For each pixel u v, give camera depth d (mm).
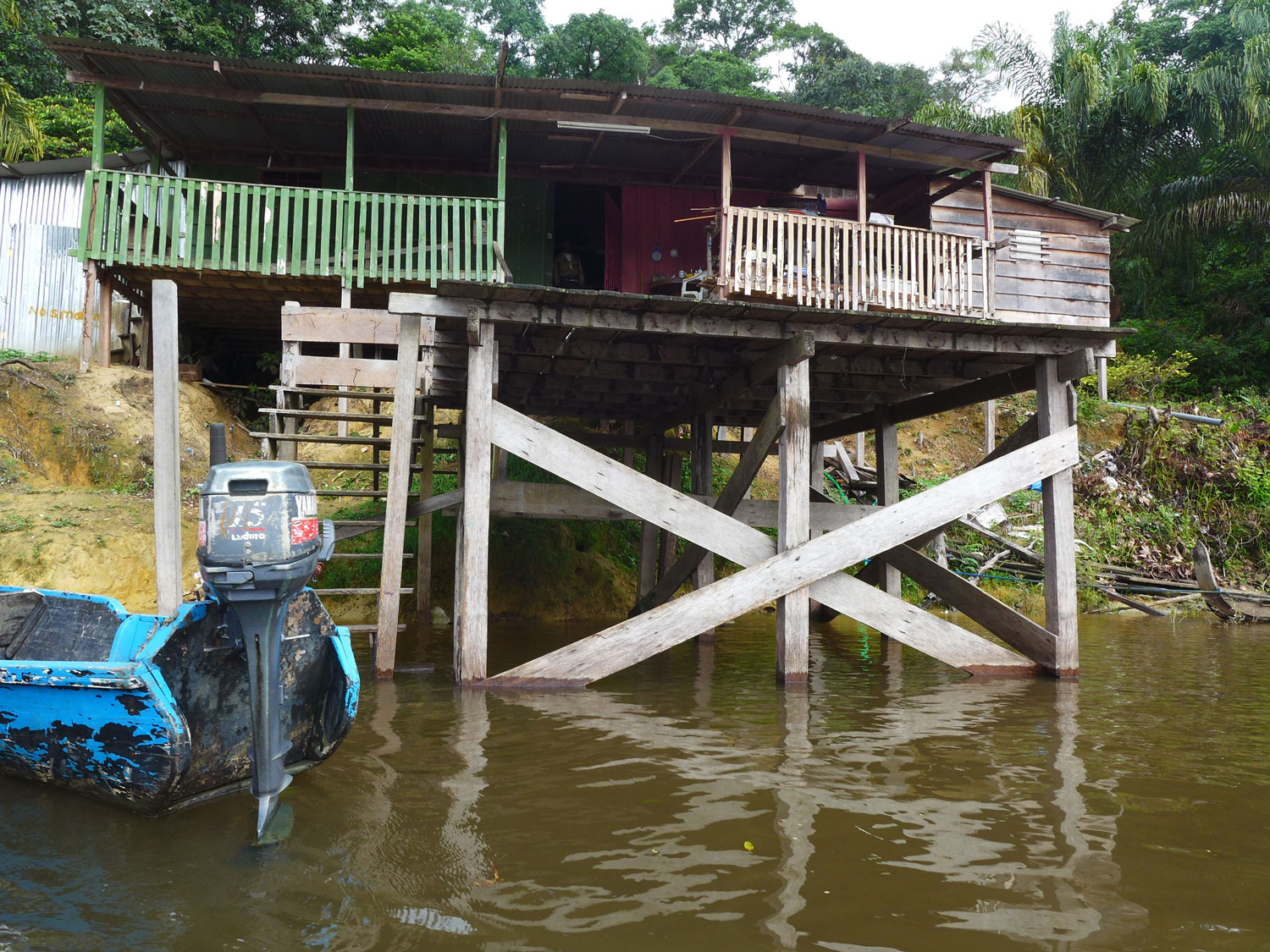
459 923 2984
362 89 10922
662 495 7074
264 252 10727
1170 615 13094
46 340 13945
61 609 5613
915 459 17422
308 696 4562
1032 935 2924
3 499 10305
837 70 30500
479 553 6918
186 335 13727
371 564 11312
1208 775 4797
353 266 11484
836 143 11383
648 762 4895
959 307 11023
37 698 4098
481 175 13711
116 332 13914
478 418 6836
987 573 13656
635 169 13750
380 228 13438
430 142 12844
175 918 3021
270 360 14008
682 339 7656
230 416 13453
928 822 4004
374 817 3994
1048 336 7625
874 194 14555
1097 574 14125
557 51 27047
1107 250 15086
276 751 3920
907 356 8070
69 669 3920
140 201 10766
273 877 3363
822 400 10266
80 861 3533
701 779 4605
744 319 7137
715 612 7062
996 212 14633
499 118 11531
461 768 4750
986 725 5949
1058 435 7801
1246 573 15148
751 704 6547
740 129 11094
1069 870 3475
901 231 10930
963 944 2850
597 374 8766
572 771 4723
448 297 6711
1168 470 16500
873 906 3125
